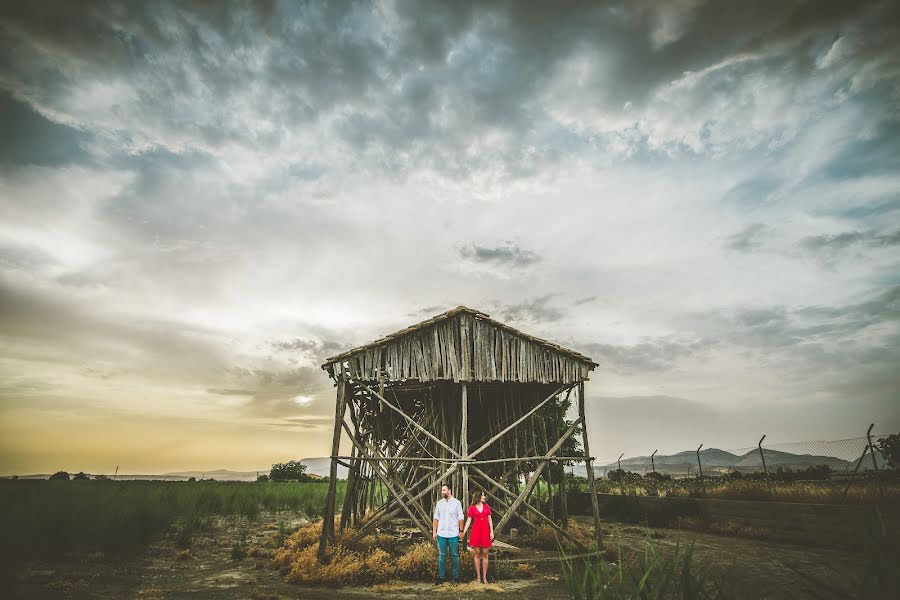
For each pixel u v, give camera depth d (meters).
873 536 2.33
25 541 11.55
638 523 20.02
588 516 23.56
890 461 16.02
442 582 10.43
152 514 15.62
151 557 12.96
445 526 10.70
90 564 11.66
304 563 11.29
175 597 9.31
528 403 16.83
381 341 13.70
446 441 15.22
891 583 2.21
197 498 24.28
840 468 17.47
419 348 13.91
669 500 19.61
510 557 12.57
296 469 60.09
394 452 16.16
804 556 11.67
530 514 16.95
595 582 3.04
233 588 10.06
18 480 30.05
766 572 9.53
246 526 19.70
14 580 9.40
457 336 14.13
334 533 13.48
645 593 2.92
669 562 2.97
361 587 10.28
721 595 2.94
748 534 15.51
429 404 16.80
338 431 13.17
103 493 21.42
